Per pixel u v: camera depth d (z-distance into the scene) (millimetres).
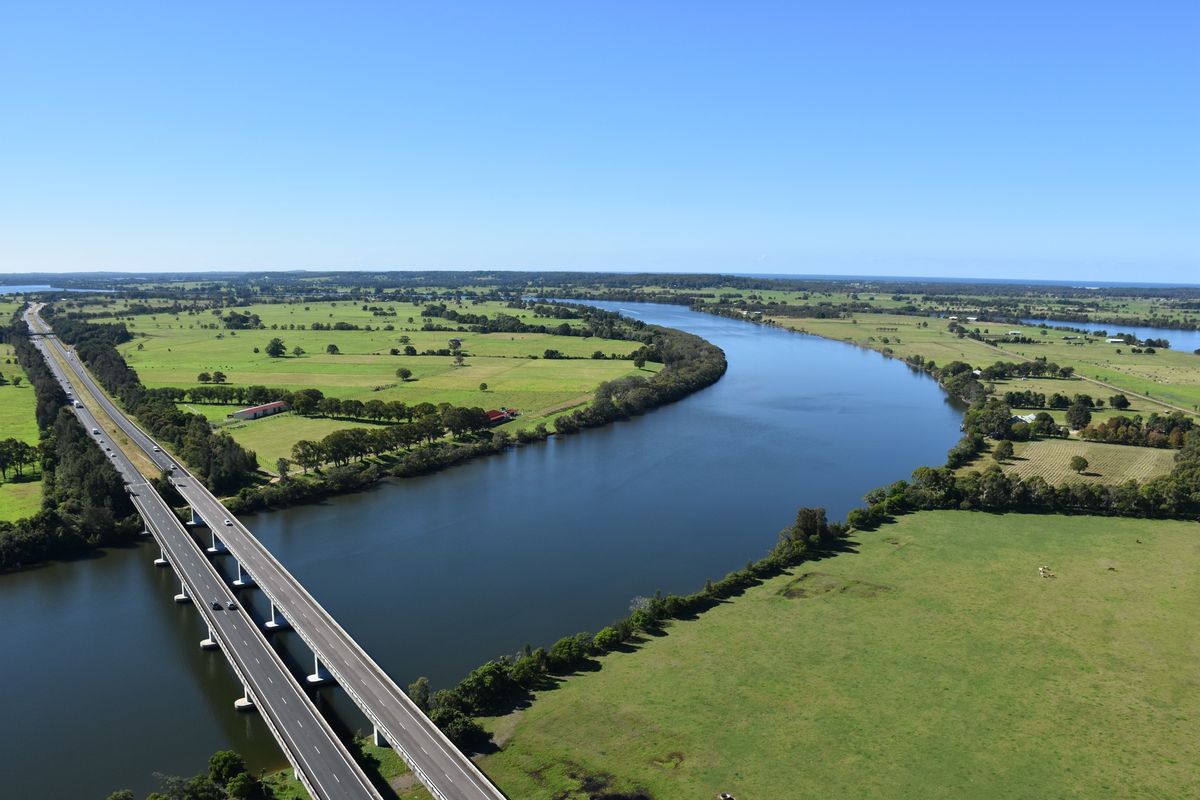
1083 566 198250
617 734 128125
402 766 120062
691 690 141500
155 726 134125
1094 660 152750
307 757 115812
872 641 159875
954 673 147750
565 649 149875
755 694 140375
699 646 158125
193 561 190625
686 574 199125
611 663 151750
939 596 180875
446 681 147125
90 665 155250
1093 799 113875
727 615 172125
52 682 148625
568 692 141125
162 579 199375
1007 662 151875
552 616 175250
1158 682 144875
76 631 170000
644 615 166500
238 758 115500
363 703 126750
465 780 110438
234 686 148000
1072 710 136000
